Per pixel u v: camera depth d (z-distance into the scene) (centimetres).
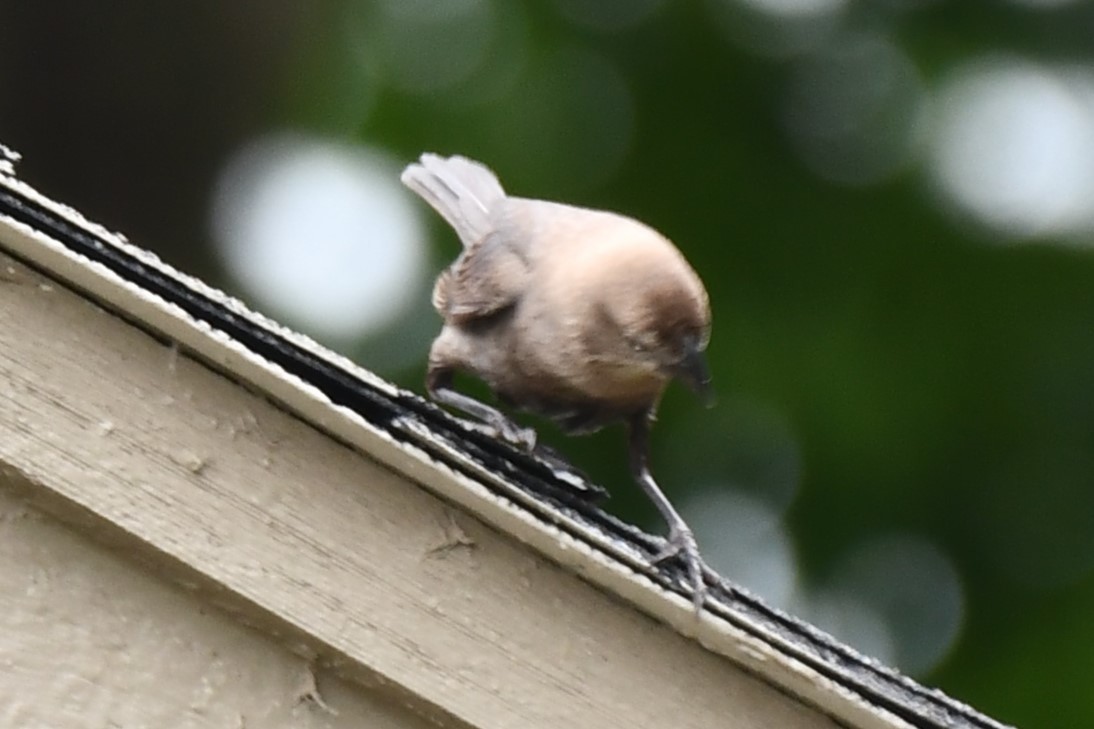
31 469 511
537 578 536
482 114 1393
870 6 1417
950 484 1313
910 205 1357
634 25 1420
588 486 599
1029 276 1334
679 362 765
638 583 533
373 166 1373
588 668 536
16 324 513
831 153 1381
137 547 519
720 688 546
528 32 1424
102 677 518
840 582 1305
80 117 1178
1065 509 1302
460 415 979
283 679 529
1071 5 1393
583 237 790
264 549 521
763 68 1402
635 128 1395
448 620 529
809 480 1314
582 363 766
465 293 794
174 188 1205
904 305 1340
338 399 526
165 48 1176
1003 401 1318
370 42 1433
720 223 1372
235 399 522
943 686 1280
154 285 512
